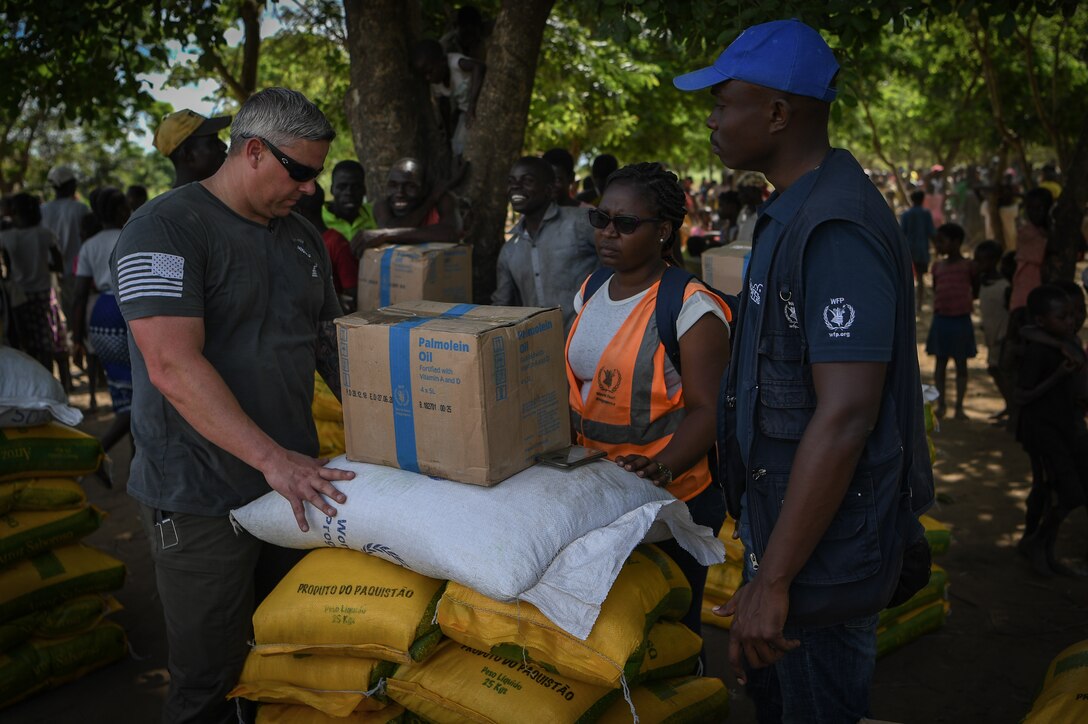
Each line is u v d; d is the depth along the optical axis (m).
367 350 2.30
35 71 6.61
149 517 2.65
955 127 19.45
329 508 2.31
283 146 2.42
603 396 2.74
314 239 2.80
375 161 5.70
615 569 2.12
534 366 2.28
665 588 2.40
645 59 12.23
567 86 11.12
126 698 3.52
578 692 2.25
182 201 2.44
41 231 7.89
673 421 2.70
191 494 2.55
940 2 4.84
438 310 2.42
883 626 3.74
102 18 6.17
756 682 2.47
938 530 3.91
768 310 1.86
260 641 2.44
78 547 3.72
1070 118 14.89
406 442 2.29
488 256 5.64
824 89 1.83
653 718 2.43
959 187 21.78
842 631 2.01
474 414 2.15
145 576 4.63
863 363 1.70
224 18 9.94
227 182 2.51
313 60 11.01
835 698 2.05
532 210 4.48
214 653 2.70
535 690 2.23
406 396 2.26
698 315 2.57
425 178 5.55
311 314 2.77
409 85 5.70
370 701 2.41
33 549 3.47
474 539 2.10
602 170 7.15
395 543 2.22
